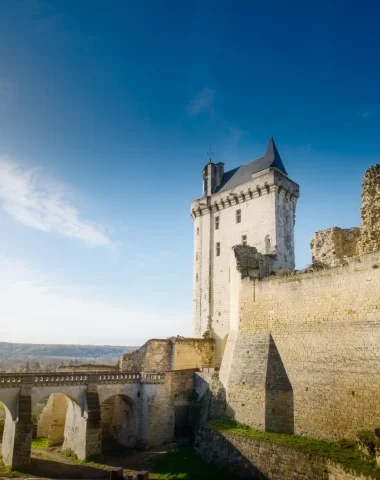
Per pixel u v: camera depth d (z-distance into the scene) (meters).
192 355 40.12
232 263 34.28
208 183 47.41
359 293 22.00
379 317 20.78
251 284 29.27
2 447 29.86
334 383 22.06
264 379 25.75
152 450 30.56
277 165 42.16
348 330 22.09
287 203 41.88
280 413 24.44
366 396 20.41
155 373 33.62
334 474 18.02
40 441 35.88
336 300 23.16
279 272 30.47
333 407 21.81
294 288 25.92
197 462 25.69
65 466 27.23
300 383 23.92
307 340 24.27
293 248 41.19
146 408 32.41
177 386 34.09
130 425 34.09
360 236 27.19
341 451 19.61
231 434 24.17
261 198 41.12
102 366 43.44
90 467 26.95
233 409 27.56
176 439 32.31
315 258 30.44
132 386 33.66
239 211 43.09
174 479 23.94
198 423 31.36
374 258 21.62
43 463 27.89
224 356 31.84
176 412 33.94
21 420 26.86
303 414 23.28
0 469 26.03
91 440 28.86
